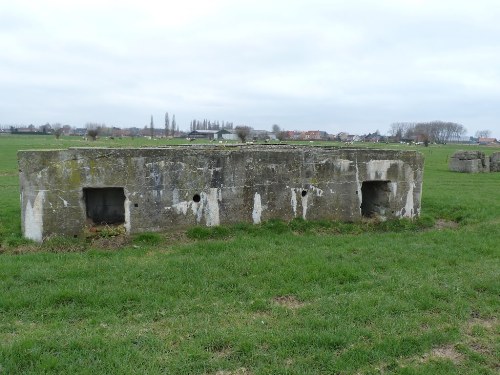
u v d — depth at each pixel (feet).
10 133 515.09
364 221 36.94
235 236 31.86
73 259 26.58
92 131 303.27
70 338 16.92
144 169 31.04
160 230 31.63
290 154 34.19
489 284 23.43
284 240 31.22
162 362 15.61
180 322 18.70
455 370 15.78
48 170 29.73
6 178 76.69
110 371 14.97
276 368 15.43
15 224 34.12
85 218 30.83
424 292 22.20
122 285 22.44
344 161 35.76
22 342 16.30
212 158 32.32
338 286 23.04
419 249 30.14
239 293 22.08
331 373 15.42
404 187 38.14
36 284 22.50
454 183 73.36
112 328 18.11
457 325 19.16
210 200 32.48
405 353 16.88
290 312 19.89
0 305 19.86
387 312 19.94
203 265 25.40
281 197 34.24
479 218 40.73
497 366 16.21
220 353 16.48
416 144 333.42
